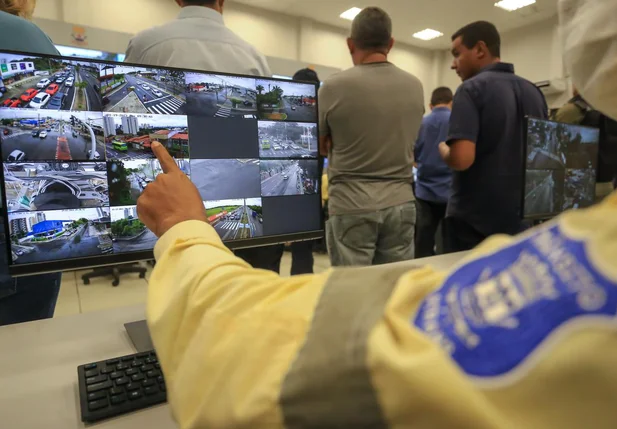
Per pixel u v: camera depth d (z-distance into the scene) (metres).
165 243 0.45
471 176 1.64
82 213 0.76
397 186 1.59
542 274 0.21
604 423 0.17
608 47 0.33
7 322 0.94
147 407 0.56
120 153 0.79
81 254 0.76
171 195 0.51
